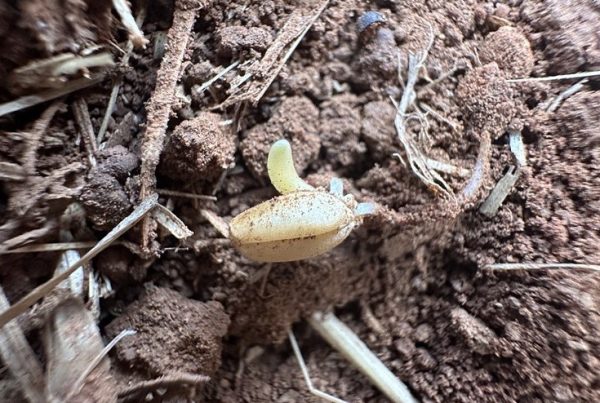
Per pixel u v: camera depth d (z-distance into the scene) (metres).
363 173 0.05
